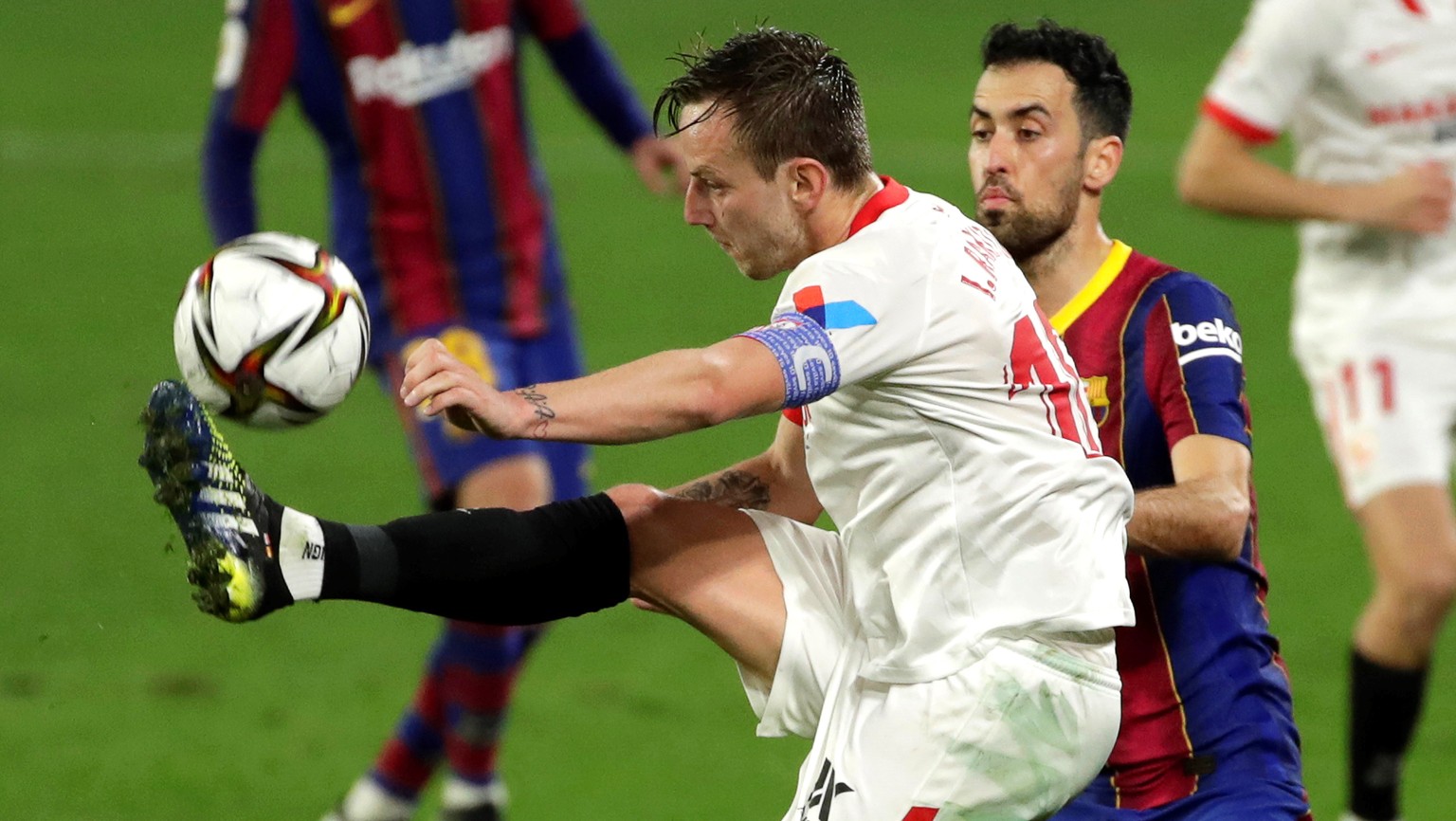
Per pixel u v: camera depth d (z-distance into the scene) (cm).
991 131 1443
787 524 1420
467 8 2195
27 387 3716
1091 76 1428
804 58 1252
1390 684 1936
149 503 3134
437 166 2183
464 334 2178
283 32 2123
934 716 1253
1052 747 1250
